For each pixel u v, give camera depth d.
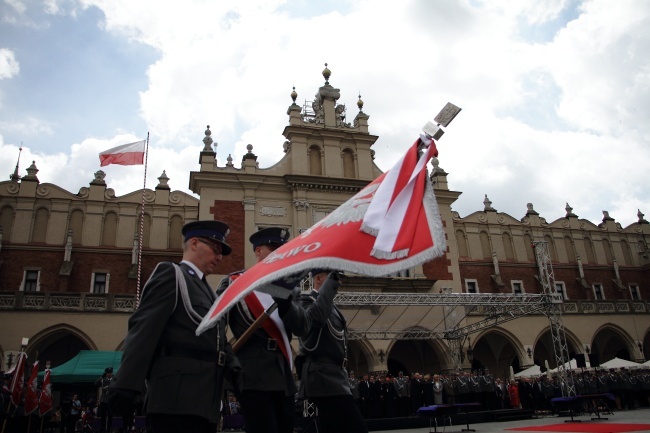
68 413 20.52
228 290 3.70
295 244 4.02
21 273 28.72
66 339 28.80
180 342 3.55
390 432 17.92
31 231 29.70
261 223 27.88
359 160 30.44
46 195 30.59
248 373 4.62
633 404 25.20
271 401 4.66
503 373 35.12
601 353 35.72
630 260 40.38
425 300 21.67
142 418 17.94
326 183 29.06
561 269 38.03
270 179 28.59
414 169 4.23
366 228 3.87
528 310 24.00
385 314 24.89
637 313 33.38
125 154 25.19
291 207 28.70
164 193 32.88
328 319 5.36
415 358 33.38
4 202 29.83
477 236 37.03
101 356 22.06
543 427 14.92
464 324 28.89
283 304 4.39
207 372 3.56
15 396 15.37
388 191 4.10
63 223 30.41
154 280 3.62
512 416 21.98
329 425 5.14
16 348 23.48
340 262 3.64
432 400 22.48
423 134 4.41
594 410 21.36
